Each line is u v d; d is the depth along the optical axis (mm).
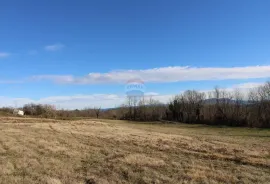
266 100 79938
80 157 19469
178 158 19719
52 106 110500
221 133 48625
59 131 38844
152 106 113062
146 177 14234
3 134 32312
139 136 34688
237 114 80812
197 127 68938
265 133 49219
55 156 19625
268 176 14734
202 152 22859
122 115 115750
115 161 18172
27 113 91188
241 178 14273
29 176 14016
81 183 13023
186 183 13250
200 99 100125
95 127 48812
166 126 71125
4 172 14523
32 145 24234
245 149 25094
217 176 14539
